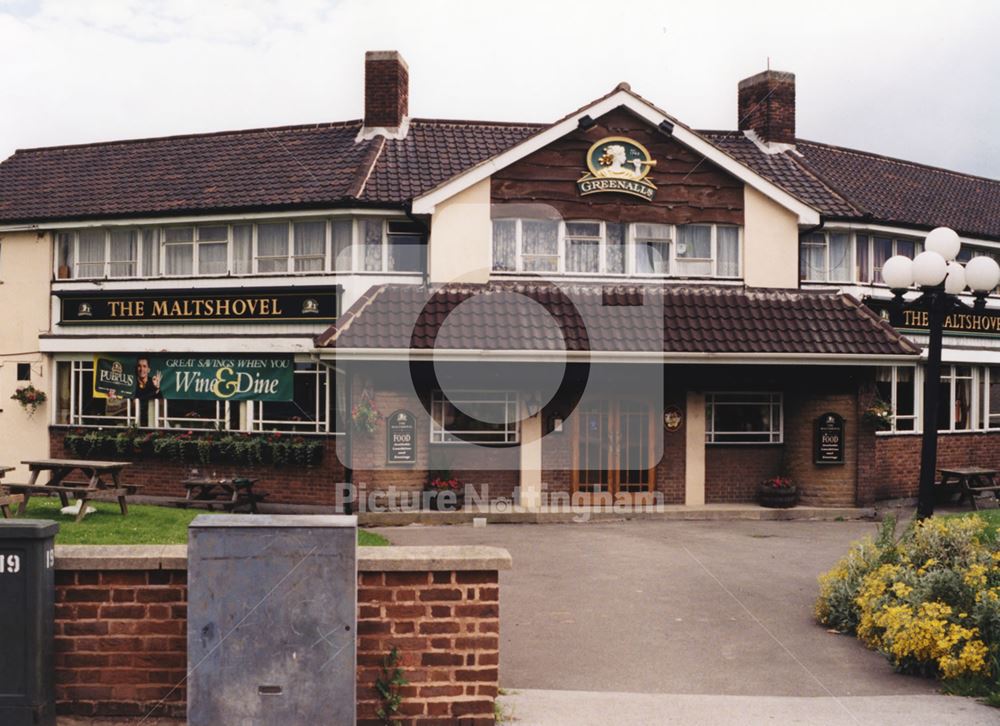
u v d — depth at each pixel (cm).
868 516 1653
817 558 1242
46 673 564
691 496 1667
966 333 2006
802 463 1689
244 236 1769
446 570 587
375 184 1723
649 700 663
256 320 1734
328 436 1667
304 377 1709
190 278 1777
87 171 1989
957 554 842
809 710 643
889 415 1688
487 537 1409
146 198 1830
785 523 1591
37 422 1867
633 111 1697
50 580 571
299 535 540
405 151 1848
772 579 1105
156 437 1769
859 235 1873
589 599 1001
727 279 1739
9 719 552
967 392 2039
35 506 1405
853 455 1677
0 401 1884
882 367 1888
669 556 1250
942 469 1877
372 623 585
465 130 1950
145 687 588
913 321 1909
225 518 553
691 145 1717
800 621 912
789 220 1759
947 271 1030
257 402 1742
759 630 876
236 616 536
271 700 536
